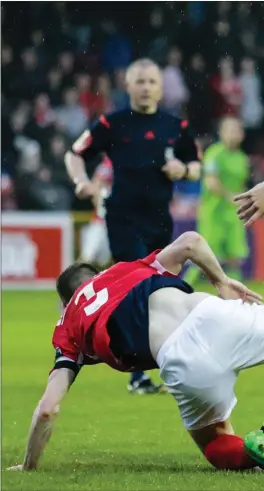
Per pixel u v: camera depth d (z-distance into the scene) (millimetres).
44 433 12711
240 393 21453
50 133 55562
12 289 49094
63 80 58594
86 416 18359
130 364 12711
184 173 20578
